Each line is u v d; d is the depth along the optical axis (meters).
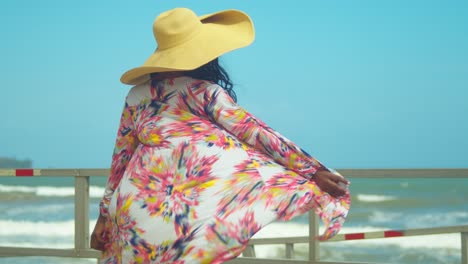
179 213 2.89
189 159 2.96
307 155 3.02
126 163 3.32
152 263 2.91
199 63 3.04
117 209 3.02
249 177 2.94
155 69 3.08
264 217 2.90
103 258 3.36
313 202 3.03
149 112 3.13
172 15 3.12
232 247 2.86
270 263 4.59
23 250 4.89
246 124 3.02
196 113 3.08
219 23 3.36
